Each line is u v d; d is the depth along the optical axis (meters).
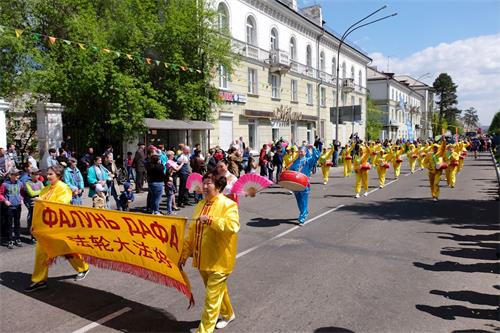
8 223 8.16
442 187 17.33
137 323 4.71
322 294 5.52
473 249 7.67
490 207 12.24
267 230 9.38
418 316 4.84
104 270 6.65
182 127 19.45
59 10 18.36
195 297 5.49
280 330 4.50
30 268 6.84
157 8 20.89
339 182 19.61
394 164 21.03
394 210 11.85
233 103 26.25
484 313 4.92
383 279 6.08
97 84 16.30
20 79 16.12
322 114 39.75
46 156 15.49
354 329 4.51
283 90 32.19
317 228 9.56
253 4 28.20
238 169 12.79
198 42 20.44
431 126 92.25
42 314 4.97
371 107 55.69
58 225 5.52
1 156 12.40
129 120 17.17
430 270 6.48
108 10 19.42
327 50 40.59
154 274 4.84
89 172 10.73
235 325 4.63
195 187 5.90
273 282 5.98
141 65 19.33
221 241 4.24
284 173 9.60
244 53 27.02
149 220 4.66
